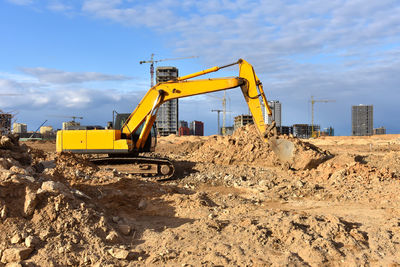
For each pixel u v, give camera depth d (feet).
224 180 53.78
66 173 37.60
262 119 58.03
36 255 20.30
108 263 20.31
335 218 26.50
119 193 34.40
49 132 195.21
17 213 22.65
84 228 23.07
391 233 25.09
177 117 442.91
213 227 26.17
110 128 63.67
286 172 54.90
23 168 29.17
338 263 20.76
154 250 22.54
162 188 41.78
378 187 42.19
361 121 485.97
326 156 56.24
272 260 20.72
